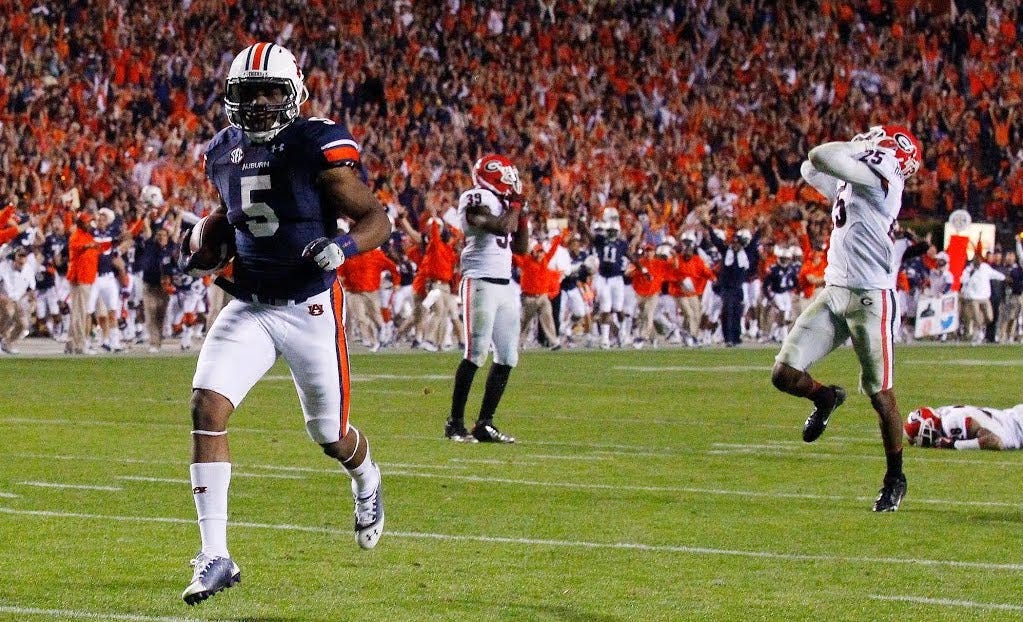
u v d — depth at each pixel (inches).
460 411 775.7
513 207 764.0
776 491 598.9
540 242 1708.9
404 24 2353.6
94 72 2066.9
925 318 1973.4
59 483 593.3
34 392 1029.8
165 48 2153.1
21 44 2047.2
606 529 501.7
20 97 1988.2
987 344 1918.1
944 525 519.2
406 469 655.8
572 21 2496.3
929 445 751.7
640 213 2090.3
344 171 385.7
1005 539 491.8
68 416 864.9
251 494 571.5
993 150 2498.8
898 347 1822.1
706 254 1856.5
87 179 1836.9
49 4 2100.1
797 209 2158.0
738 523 517.7
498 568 433.4
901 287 1973.4
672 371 1326.3
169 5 2191.2
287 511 532.1
